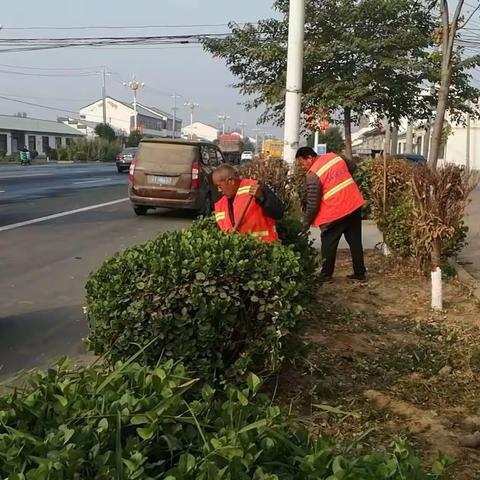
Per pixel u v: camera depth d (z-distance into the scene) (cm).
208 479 176
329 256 761
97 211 1571
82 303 682
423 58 1750
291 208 1004
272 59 1797
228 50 1836
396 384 456
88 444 193
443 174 657
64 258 939
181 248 395
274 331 381
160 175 1455
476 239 1177
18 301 688
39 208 1591
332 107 1786
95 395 219
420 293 723
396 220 841
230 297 372
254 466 190
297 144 1109
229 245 400
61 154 6806
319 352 509
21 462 183
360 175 1291
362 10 1714
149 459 198
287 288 379
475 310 658
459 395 439
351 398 426
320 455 190
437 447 357
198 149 1480
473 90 1836
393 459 193
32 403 215
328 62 1769
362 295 711
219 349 381
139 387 228
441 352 528
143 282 373
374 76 1731
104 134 8619
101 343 384
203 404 221
